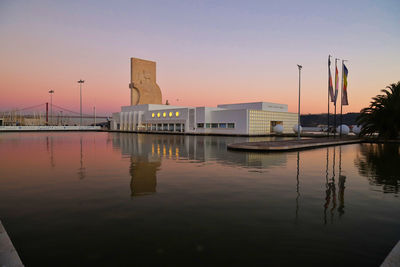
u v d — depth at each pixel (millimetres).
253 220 5844
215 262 4039
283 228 5406
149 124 72438
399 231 5305
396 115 33500
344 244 4703
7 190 8508
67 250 4457
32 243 4723
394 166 13828
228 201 7301
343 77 34938
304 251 4422
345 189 8805
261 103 62719
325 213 6367
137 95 85812
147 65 86812
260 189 8703
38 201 7285
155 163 14547
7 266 3812
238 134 53781
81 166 13469
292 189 8742
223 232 5176
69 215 6152
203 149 22797
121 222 5707
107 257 4207
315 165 14047
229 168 12898
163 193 8141
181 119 63219
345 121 153000
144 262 4039
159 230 5270
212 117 58781
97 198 7586
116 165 13797
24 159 16188
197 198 7594
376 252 4414
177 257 4188
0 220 5848
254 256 4230
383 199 7633
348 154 19594
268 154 19219
